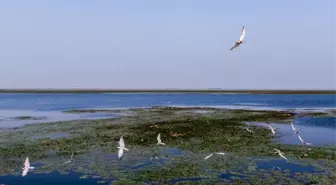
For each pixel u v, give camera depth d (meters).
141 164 24.23
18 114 69.75
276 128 43.25
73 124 47.28
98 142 32.47
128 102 131.38
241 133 37.97
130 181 20.36
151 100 154.88
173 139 34.06
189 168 23.03
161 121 49.78
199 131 39.16
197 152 28.00
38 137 35.88
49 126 45.38
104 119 54.50
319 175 21.31
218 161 24.89
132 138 34.47
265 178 20.73
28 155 27.06
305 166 23.44
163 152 28.05
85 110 80.69
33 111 79.12
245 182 20.00
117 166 23.69
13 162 24.80
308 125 47.41
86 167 23.44
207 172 22.09
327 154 27.08
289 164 23.98
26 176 21.38
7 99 167.62
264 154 27.08
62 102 132.38
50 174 21.80
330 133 39.50
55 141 33.12
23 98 184.25
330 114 65.62
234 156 26.44
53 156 26.67
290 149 29.14
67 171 22.47
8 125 47.41
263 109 82.69
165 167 23.38
